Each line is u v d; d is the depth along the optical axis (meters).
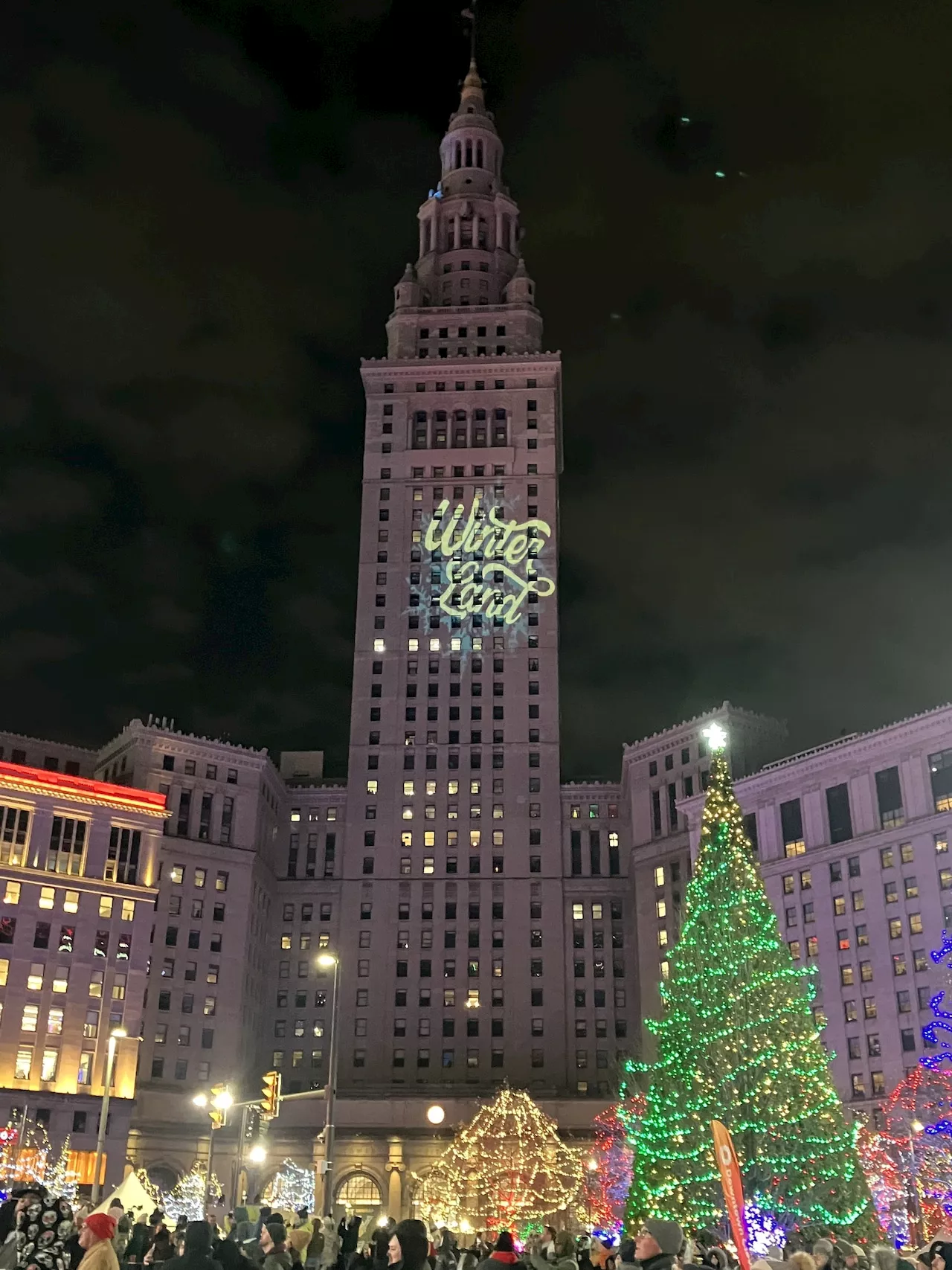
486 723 175.38
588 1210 113.31
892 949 122.38
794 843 134.38
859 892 126.81
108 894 139.88
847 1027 123.69
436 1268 33.75
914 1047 117.94
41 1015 131.62
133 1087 134.25
